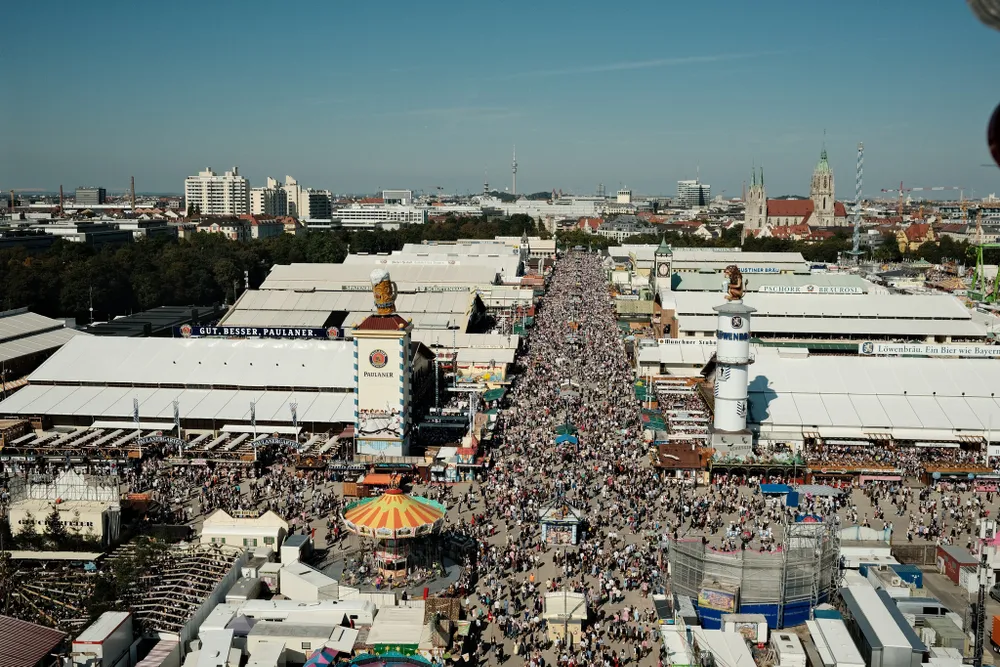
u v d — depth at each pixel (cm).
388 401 12638
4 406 14175
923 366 14975
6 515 10425
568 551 9819
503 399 16662
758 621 7906
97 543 9638
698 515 10881
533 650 7675
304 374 15088
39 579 8938
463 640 7700
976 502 11419
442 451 12900
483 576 9212
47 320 19425
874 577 8712
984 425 13538
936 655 7231
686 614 7944
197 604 8288
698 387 16212
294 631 7675
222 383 14875
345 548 9962
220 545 9694
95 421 14138
